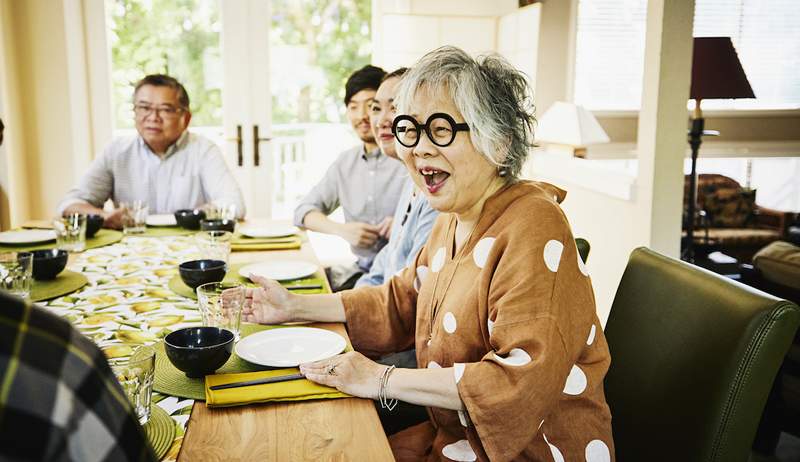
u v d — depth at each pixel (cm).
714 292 118
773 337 105
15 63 400
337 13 432
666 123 289
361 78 269
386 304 152
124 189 303
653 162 292
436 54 123
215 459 92
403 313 152
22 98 407
